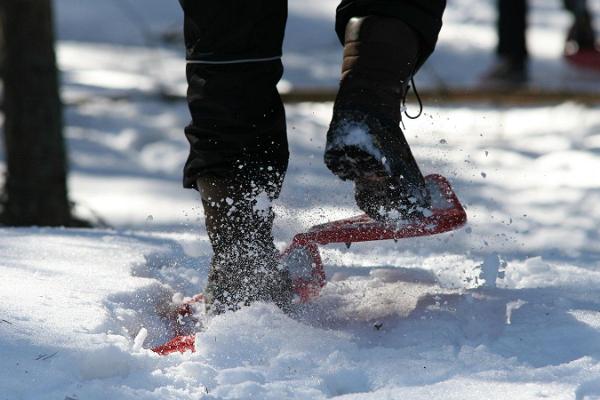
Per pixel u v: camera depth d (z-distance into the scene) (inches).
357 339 253.3
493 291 295.7
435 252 399.9
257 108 277.3
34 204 643.5
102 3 1914.4
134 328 275.3
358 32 271.7
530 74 1326.3
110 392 207.5
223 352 241.1
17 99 642.8
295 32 1752.0
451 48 1599.4
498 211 682.2
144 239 388.2
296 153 894.4
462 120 1062.4
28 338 231.9
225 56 272.8
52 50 650.2
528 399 202.7
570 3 1480.1
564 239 581.6
